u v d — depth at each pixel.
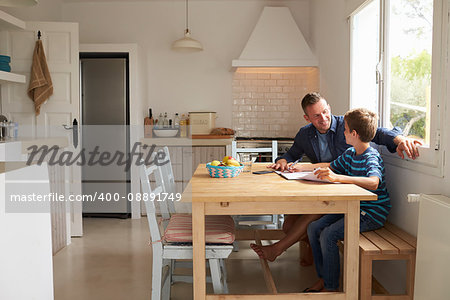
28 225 1.46
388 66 2.55
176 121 4.95
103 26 4.95
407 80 2.29
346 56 3.36
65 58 3.82
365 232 2.20
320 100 2.64
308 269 2.89
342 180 2.08
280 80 5.02
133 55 4.44
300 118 5.02
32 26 3.78
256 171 2.67
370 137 2.23
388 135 2.27
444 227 1.54
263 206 1.86
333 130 2.73
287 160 2.94
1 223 1.28
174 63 5.00
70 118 3.84
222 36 4.99
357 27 3.17
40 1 4.36
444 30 1.84
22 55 3.79
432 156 1.94
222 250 1.98
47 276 1.62
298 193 1.84
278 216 3.36
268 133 5.04
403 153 2.25
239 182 2.18
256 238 2.92
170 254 1.99
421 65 2.12
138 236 3.79
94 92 4.50
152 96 5.02
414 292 1.80
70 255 3.26
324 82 4.10
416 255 1.79
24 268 1.43
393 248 1.89
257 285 2.61
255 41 4.44
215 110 5.04
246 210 1.87
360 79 3.14
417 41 2.16
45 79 3.76
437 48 1.89
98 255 3.25
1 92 3.78
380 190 2.25
